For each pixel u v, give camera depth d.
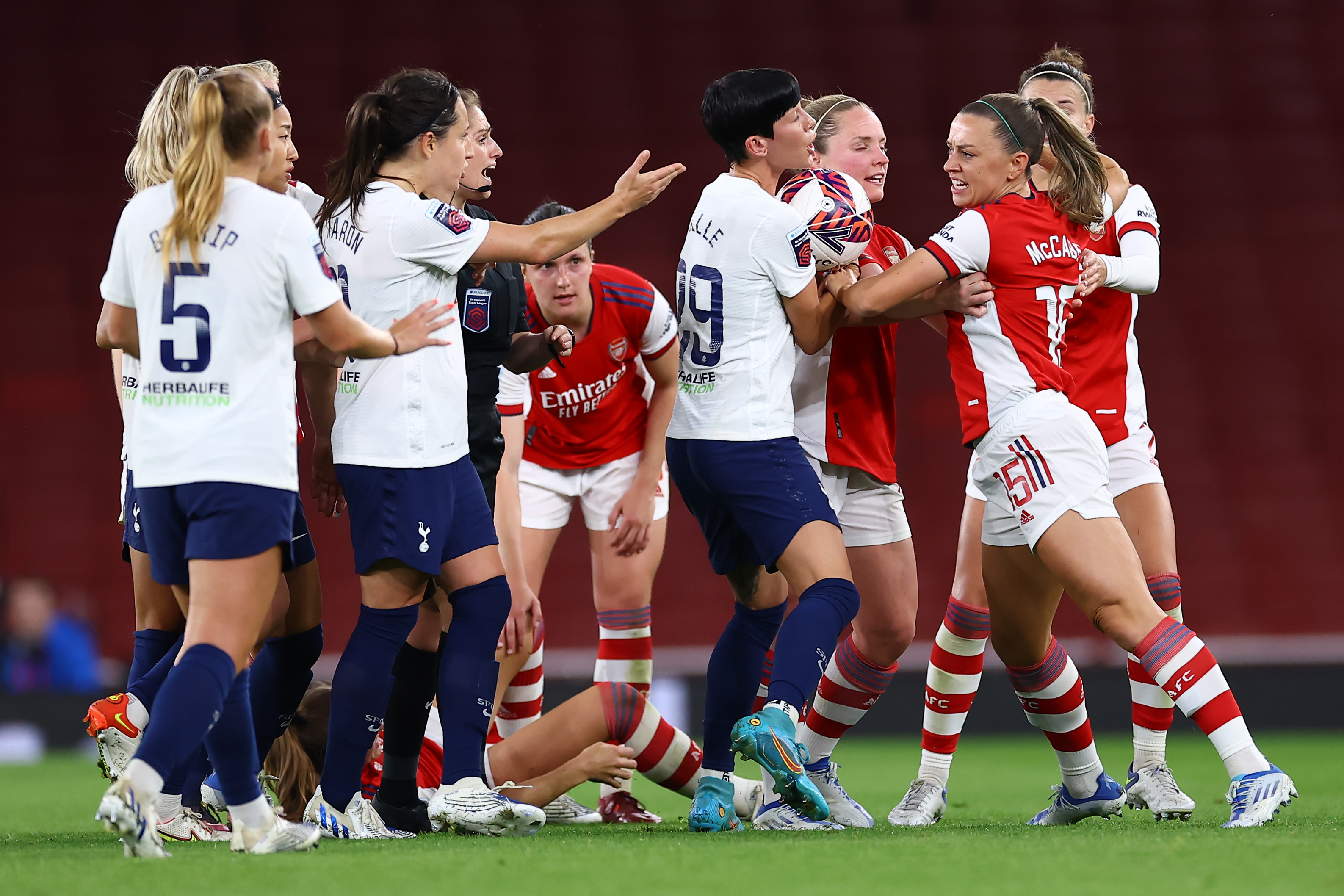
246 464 10.76
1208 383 60.47
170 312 10.90
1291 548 57.41
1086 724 15.01
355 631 13.20
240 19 65.38
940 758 16.19
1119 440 16.28
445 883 9.07
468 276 14.84
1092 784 15.09
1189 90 65.56
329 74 64.06
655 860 10.16
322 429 13.93
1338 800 18.34
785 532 13.69
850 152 16.42
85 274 60.72
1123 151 64.50
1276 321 61.59
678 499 56.03
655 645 54.28
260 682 14.23
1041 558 13.59
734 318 14.07
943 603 54.97
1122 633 13.27
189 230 10.81
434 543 12.96
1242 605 56.53
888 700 39.78
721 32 66.25
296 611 14.18
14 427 57.66
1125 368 16.41
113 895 8.62
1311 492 58.47
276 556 10.94
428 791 15.92
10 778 28.42
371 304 13.06
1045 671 14.78
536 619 16.20
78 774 29.88
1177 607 16.36
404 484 12.91
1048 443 13.55
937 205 61.84
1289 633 56.25
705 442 14.12
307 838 11.25
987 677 38.94
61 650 42.44
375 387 12.97
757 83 14.48
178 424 10.84
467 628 13.32
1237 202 63.56
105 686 41.81
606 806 17.19
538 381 18.89
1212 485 58.56
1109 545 13.32
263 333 10.98
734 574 14.79
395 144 13.45
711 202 14.48
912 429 57.94
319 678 15.50
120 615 55.00
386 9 65.81
